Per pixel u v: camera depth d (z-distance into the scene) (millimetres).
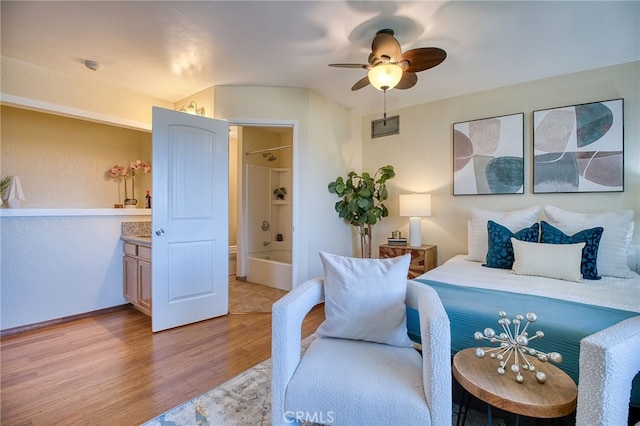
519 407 944
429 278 2137
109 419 1510
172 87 3143
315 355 1313
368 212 3607
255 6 1885
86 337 2508
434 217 3557
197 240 2852
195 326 2758
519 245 2316
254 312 3135
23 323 2643
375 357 1291
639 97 2527
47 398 1678
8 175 3166
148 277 2828
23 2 1820
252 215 4730
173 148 2697
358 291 1452
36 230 2727
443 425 1017
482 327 1457
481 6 1875
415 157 3715
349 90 3307
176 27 2109
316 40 2275
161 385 1809
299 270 3318
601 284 1962
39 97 2633
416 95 3408
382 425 1057
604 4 1852
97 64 2631
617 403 873
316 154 3449
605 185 2621
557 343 1277
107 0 1814
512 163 3049
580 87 2752
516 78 2932
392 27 2102
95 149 3801
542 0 1817
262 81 3039
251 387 1789
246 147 4688
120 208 3557
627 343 909
